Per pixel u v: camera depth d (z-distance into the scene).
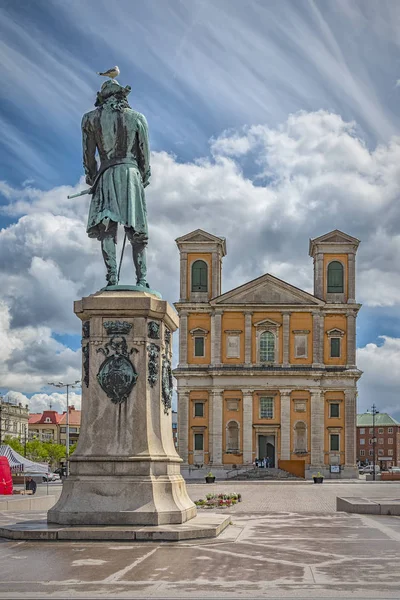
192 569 11.36
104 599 9.38
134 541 14.10
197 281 87.69
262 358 86.25
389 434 177.38
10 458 46.78
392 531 16.97
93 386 16.02
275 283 86.62
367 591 9.84
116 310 16.17
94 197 17.58
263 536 15.60
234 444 85.06
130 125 17.50
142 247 17.66
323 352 86.19
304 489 55.84
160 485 15.50
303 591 9.84
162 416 16.31
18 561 12.02
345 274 87.44
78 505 15.27
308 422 84.88
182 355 86.69
